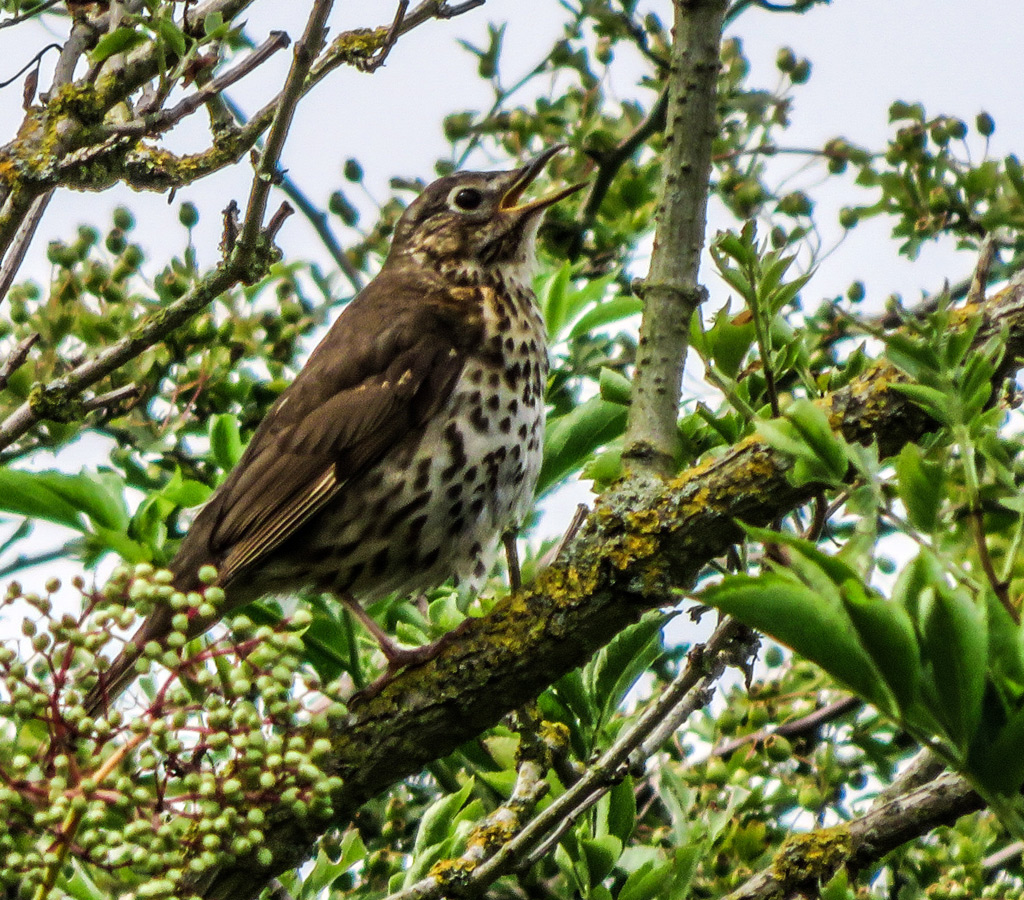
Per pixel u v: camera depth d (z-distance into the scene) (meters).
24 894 7.71
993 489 7.12
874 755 12.36
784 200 15.06
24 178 9.77
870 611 5.70
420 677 9.01
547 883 10.88
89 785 6.93
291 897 9.33
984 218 14.65
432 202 13.79
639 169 16.23
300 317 14.50
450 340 12.36
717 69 9.30
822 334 13.72
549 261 15.59
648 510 8.72
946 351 7.31
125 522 10.55
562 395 14.76
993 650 6.05
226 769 7.97
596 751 10.20
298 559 12.05
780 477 8.49
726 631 8.61
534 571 10.16
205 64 10.57
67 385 9.82
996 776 5.70
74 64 10.24
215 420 12.41
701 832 10.78
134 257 13.80
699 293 9.23
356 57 10.45
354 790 8.88
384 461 12.05
